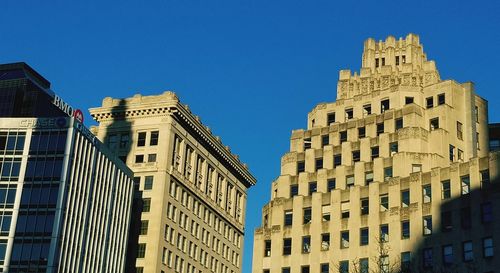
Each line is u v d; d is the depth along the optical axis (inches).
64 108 4288.9
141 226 4904.0
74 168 4124.0
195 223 5442.9
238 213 6309.1
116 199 4586.6
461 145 4020.7
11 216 3986.2
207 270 5546.3
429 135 3956.7
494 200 3267.7
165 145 5098.4
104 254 4352.9
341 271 3444.9
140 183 5044.3
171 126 5172.2
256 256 4008.4
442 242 3383.4
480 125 4170.8
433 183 3538.4
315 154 4222.4
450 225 3395.7
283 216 4028.1
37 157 4111.7
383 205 3703.3
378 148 4015.8
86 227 4178.2
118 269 4510.3
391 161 3848.4
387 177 3833.7
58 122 4185.5
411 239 3496.6
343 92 4734.3
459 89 4156.0
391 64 4813.0
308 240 3878.0
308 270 3801.7
